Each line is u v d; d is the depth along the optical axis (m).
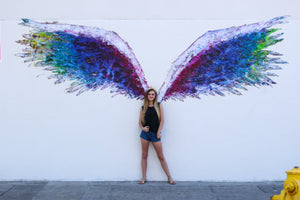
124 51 5.93
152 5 5.91
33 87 5.97
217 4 5.89
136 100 5.96
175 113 5.95
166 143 5.97
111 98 5.97
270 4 5.88
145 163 5.89
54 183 5.91
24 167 6.04
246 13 5.88
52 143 6.01
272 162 5.95
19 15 5.93
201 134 5.96
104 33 5.91
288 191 3.95
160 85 5.93
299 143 5.93
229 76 5.91
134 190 5.50
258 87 5.92
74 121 5.99
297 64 5.89
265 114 5.93
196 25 5.89
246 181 5.96
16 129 6.00
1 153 6.01
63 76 5.95
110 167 6.01
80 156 6.01
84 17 5.91
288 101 5.92
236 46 5.89
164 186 5.70
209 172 5.98
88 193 5.38
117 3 5.91
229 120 5.95
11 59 5.95
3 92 5.96
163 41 5.91
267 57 5.89
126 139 6.00
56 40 5.93
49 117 5.99
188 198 5.13
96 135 6.00
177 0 5.89
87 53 5.93
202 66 5.91
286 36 5.88
